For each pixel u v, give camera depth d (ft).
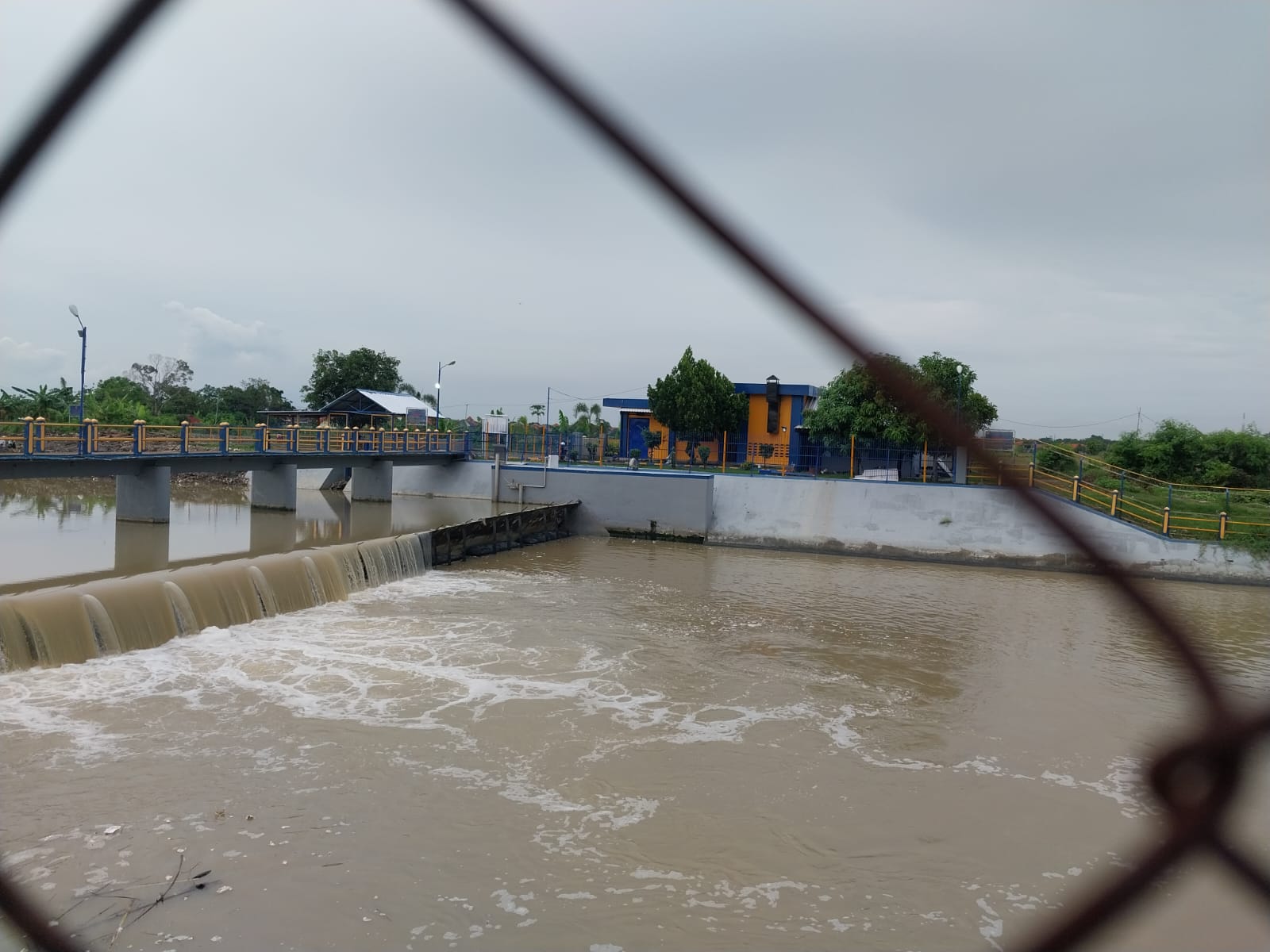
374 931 25.76
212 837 30.37
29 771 34.60
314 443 109.50
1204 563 86.84
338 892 27.53
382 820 32.27
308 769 36.17
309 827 31.45
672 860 30.45
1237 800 4.72
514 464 127.44
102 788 33.53
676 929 26.58
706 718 44.32
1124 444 123.13
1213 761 4.78
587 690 47.91
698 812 33.99
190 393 228.02
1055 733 43.68
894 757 40.11
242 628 56.65
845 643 60.18
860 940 26.32
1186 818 4.80
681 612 67.97
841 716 45.47
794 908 27.94
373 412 169.68
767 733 42.55
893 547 99.35
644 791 35.60
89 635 47.75
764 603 72.79
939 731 43.65
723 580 82.94
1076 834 33.17
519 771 36.99
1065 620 68.59
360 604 66.44
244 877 28.07
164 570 59.31
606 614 66.44
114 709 41.45
